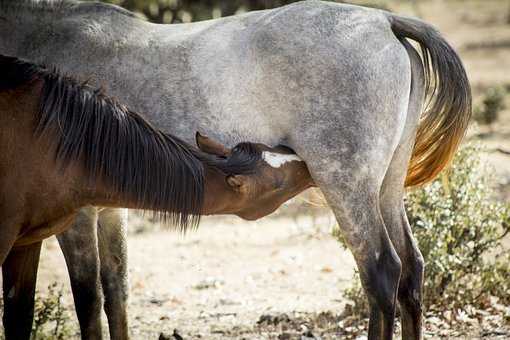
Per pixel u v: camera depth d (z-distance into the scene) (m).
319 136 11.52
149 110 12.20
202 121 11.96
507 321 13.59
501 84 42.94
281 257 19.33
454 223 14.59
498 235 15.05
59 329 14.31
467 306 14.19
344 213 11.61
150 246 21.05
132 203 10.28
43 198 10.21
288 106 11.62
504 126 32.16
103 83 12.42
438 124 12.38
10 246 10.17
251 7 33.00
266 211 10.49
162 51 12.28
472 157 15.28
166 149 10.23
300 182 11.36
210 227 22.89
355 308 14.59
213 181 10.16
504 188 19.89
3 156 10.04
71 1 12.95
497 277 14.77
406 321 12.13
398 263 11.65
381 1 35.97
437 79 12.23
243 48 11.89
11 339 11.38
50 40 12.72
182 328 14.62
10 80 10.20
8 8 12.89
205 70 11.97
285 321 14.56
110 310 12.95
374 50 11.66
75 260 12.45
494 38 59.91
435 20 70.69
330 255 19.30
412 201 14.39
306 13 11.81
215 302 16.34
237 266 18.91
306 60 11.54
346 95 11.49
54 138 10.13
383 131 11.67
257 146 10.41
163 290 17.39
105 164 10.18
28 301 11.34
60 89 10.30
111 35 12.55
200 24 12.58
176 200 10.12
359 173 11.55
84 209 12.25
